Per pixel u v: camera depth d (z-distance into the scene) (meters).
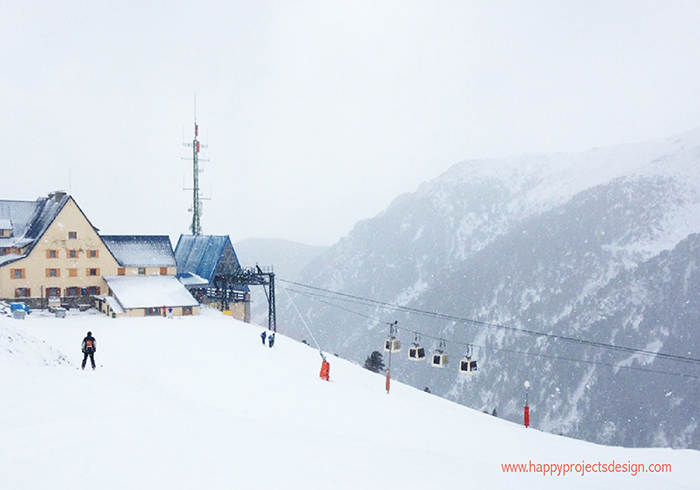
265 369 29.20
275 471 7.44
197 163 84.50
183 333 40.59
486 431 20.05
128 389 15.31
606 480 12.72
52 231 54.16
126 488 6.39
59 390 11.76
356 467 8.09
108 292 55.50
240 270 65.75
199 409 13.07
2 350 14.86
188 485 6.61
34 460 7.18
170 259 62.69
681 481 15.04
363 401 23.22
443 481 7.93
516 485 8.54
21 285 52.56
